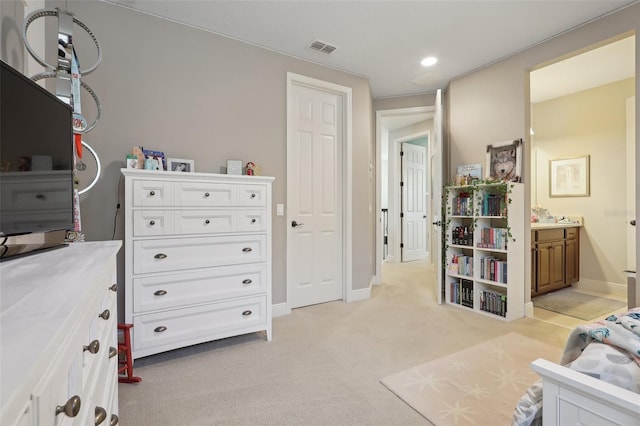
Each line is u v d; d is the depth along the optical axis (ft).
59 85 5.41
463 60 10.62
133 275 6.45
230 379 6.18
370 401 5.49
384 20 8.38
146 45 7.95
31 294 1.86
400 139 19.10
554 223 13.55
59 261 2.98
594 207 13.05
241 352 7.36
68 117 4.25
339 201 11.66
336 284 11.62
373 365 6.75
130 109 7.75
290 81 10.17
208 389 5.84
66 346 1.53
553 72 11.62
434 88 13.17
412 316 9.90
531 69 9.92
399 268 17.76
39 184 3.49
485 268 10.19
